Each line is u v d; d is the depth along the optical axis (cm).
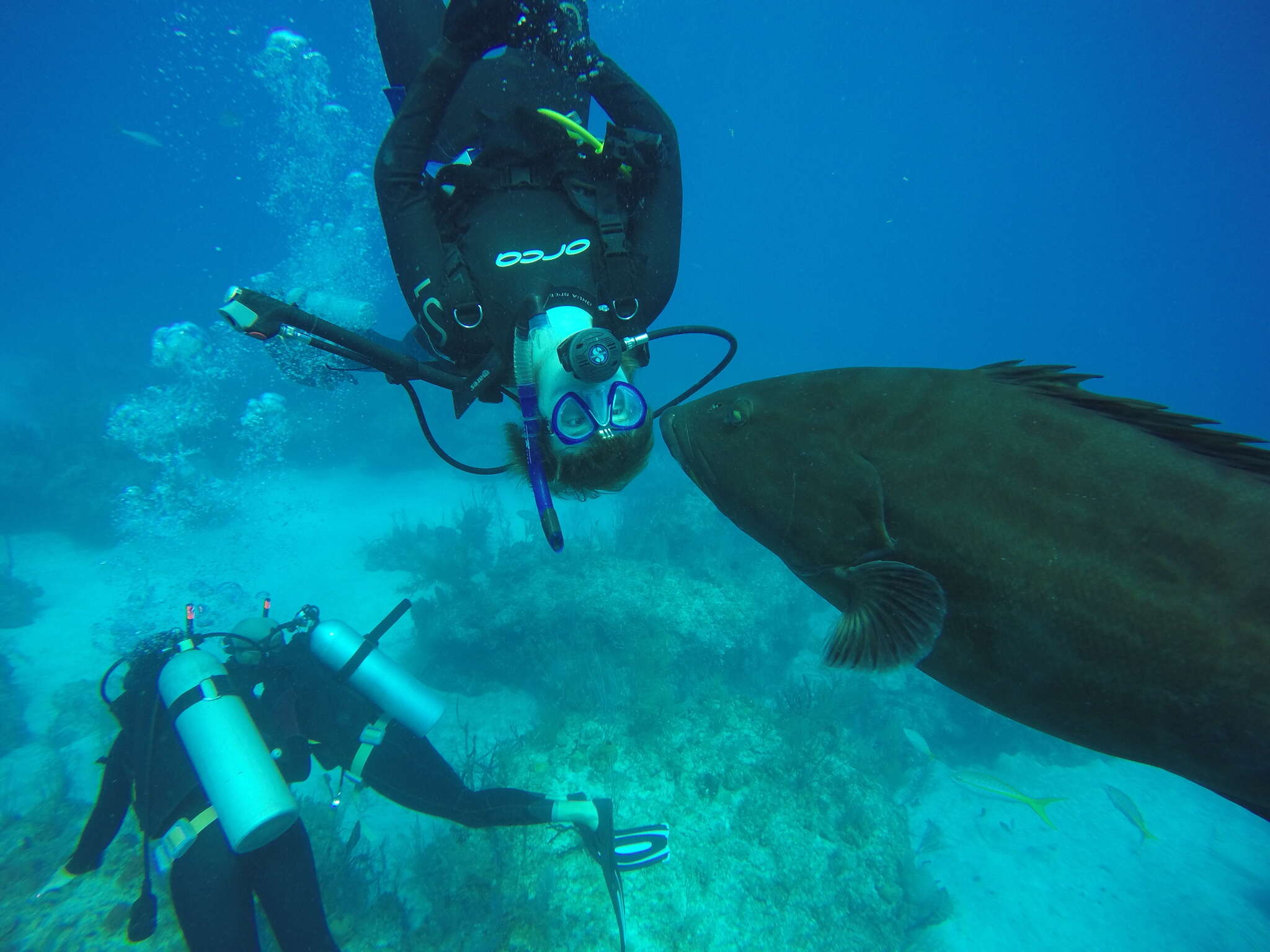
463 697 746
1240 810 774
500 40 194
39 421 1753
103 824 376
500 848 473
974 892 627
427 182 208
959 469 141
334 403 1695
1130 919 625
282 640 432
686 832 496
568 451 159
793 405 164
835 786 549
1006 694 142
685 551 980
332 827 514
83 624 951
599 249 192
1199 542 123
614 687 634
